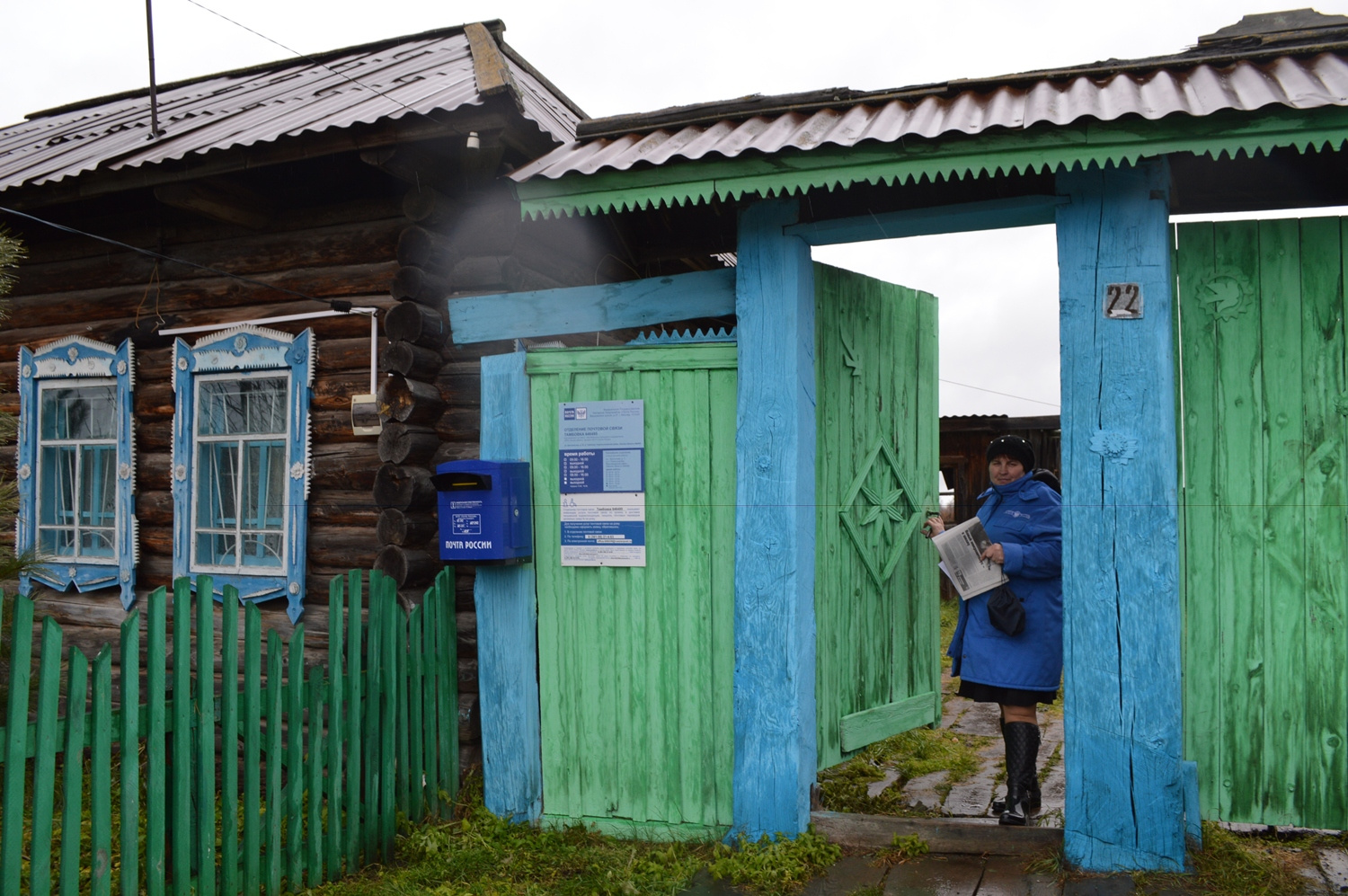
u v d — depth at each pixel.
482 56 6.24
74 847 3.08
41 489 6.75
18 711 2.96
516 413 4.74
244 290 6.12
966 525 4.37
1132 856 3.84
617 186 4.19
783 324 4.33
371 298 5.75
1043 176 4.19
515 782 4.72
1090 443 3.92
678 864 4.17
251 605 3.86
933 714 5.48
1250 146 3.47
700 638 4.54
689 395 4.56
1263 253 3.91
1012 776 4.29
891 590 5.18
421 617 4.71
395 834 4.45
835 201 4.52
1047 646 4.29
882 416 5.12
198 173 5.38
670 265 7.12
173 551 6.21
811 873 4.03
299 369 5.86
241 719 3.81
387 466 5.35
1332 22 4.44
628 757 4.62
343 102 5.91
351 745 4.20
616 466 4.63
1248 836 4.14
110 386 6.54
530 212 4.32
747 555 4.35
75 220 6.62
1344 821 3.80
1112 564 3.89
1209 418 3.94
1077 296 3.95
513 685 4.71
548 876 4.16
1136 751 3.84
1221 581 3.92
